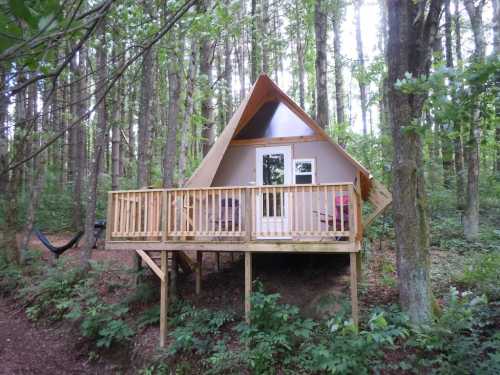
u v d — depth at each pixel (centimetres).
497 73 291
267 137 1021
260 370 619
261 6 1566
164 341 739
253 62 1569
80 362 769
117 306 845
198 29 634
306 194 920
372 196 965
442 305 736
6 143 542
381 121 1661
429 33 712
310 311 750
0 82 129
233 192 764
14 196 1163
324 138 975
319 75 1268
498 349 573
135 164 1973
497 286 742
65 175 2133
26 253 1178
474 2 1190
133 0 285
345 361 579
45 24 112
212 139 1424
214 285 911
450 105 316
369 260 1022
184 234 775
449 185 1457
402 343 636
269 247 729
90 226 1055
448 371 560
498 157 1428
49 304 938
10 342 828
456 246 1078
